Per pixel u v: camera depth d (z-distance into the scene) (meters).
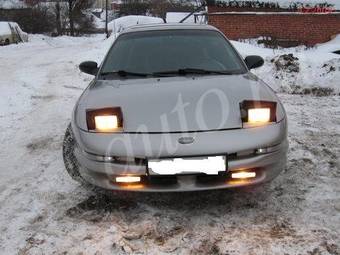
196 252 2.84
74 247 2.93
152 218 3.27
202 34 4.57
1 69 12.91
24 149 5.07
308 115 6.20
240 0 16.83
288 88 7.95
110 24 37.72
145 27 4.82
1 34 28.16
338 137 5.13
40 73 11.45
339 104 6.85
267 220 3.20
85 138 3.21
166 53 4.25
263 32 16.92
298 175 3.97
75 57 15.23
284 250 2.81
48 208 3.49
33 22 43.44
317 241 2.90
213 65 4.10
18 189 3.89
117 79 3.98
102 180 3.19
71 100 7.81
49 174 4.21
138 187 3.12
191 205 3.46
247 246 2.88
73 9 46.59
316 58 9.16
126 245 2.94
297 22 16.70
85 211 3.42
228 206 3.43
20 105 7.45
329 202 3.43
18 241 3.02
